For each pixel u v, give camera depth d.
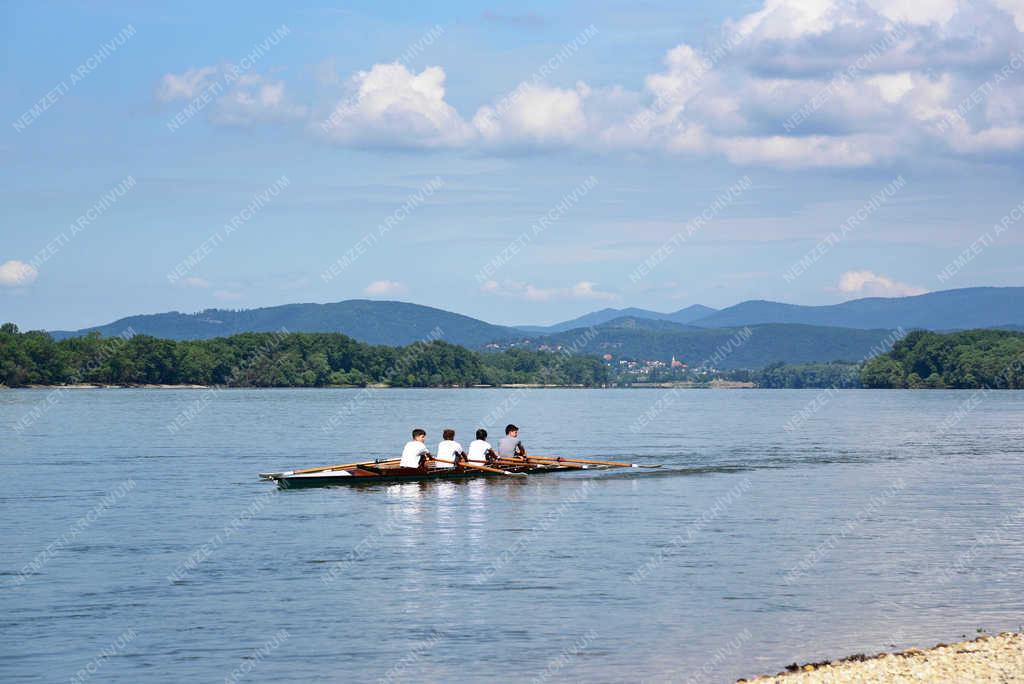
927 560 28.45
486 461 49.91
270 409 145.75
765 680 17.95
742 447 72.69
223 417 118.50
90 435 83.06
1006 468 55.84
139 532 32.88
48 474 50.44
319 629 21.44
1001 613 22.80
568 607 23.20
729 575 26.48
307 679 18.45
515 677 18.59
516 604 23.45
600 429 101.12
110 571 26.86
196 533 32.75
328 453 64.06
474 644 20.48
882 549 30.09
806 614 22.70
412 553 29.41
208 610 22.91
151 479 48.16
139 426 97.69
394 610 22.92
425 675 18.70
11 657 19.64
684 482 47.81
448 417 126.00
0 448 68.06
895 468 55.66
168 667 19.11
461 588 25.02
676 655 19.83
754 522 35.22
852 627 21.67
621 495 42.72
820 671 18.27
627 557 28.83
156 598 23.94
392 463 49.62
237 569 27.17
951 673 17.86
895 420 125.25
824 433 93.44
